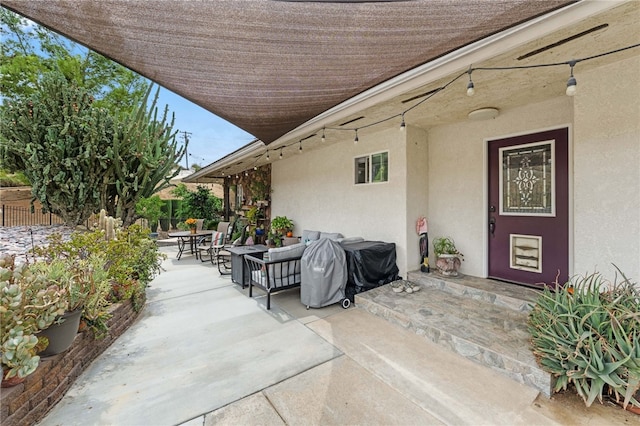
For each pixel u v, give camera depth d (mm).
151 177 5750
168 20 1401
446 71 2568
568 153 3455
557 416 1941
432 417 1944
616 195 2660
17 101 4566
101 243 3467
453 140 4605
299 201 7359
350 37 1634
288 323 3520
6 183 8906
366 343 2984
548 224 3650
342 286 4086
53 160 4586
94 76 9555
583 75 2822
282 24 1485
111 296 3256
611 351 1936
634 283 2441
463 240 4512
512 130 3920
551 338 2197
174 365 2617
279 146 6062
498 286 3869
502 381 2328
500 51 2234
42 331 2041
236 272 5215
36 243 5520
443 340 2881
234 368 2557
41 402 1972
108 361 2689
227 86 2117
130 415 1995
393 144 4852
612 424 1861
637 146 2539
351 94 2402
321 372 2480
